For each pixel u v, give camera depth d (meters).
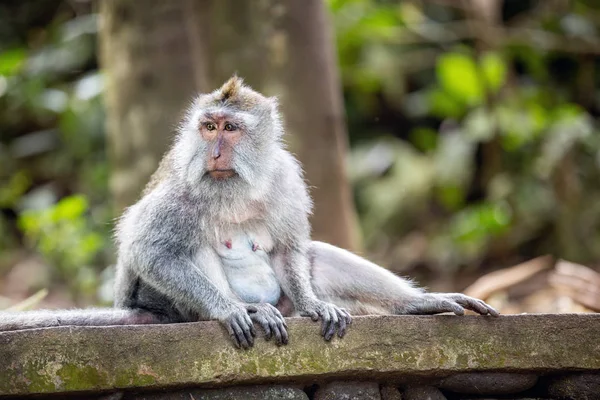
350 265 8.23
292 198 8.32
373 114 21.88
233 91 8.25
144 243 7.72
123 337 6.47
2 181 20.53
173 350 6.54
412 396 7.05
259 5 12.92
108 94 12.88
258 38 12.95
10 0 22.89
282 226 8.22
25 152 20.75
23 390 6.31
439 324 6.93
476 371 7.01
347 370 6.75
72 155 20.42
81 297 15.80
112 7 12.59
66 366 6.38
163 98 12.31
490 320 7.00
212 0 13.47
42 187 20.97
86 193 19.67
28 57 21.42
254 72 13.00
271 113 8.27
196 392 6.64
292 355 6.72
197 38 13.09
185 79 12.39
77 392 6.39
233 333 6.65
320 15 13.05
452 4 20.19
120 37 12.52
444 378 7.03
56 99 19.89
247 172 7.93
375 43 20.47
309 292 7.93
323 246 8.48
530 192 18.69
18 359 6.33
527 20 21.34
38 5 23.06
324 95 12.95
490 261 18.86
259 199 8.10
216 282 7.95
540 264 13.13
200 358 6.57
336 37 19.69
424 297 7.95
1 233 19.23
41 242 15.54
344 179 13.12
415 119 22.14
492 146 19.22
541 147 18.75
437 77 21.59
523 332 7.02
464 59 18.73
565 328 7.06
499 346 6.97
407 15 20.72
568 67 21.39
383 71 20.33
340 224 12.89
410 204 19.52
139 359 6.47
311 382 6.83
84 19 20.97
